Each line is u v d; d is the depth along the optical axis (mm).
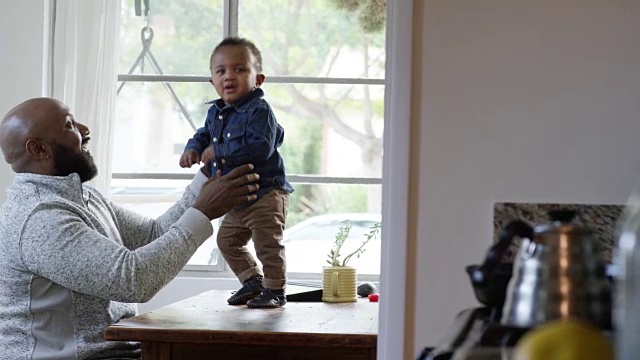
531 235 1250
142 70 3941
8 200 2682
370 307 2836
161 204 3945
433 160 1646
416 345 1646
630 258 902
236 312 2678
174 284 3805
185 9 3945
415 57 1652
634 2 1617
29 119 2793
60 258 2529
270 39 3928
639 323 883
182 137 3939
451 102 1643
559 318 1069
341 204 3924
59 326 2617
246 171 2773
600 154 1621
